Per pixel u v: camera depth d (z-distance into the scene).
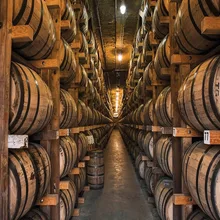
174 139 2.86
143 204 4.61
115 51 13.37
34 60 2.83
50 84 2.96
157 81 4.29
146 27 5.11
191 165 2.18
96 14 8.73
